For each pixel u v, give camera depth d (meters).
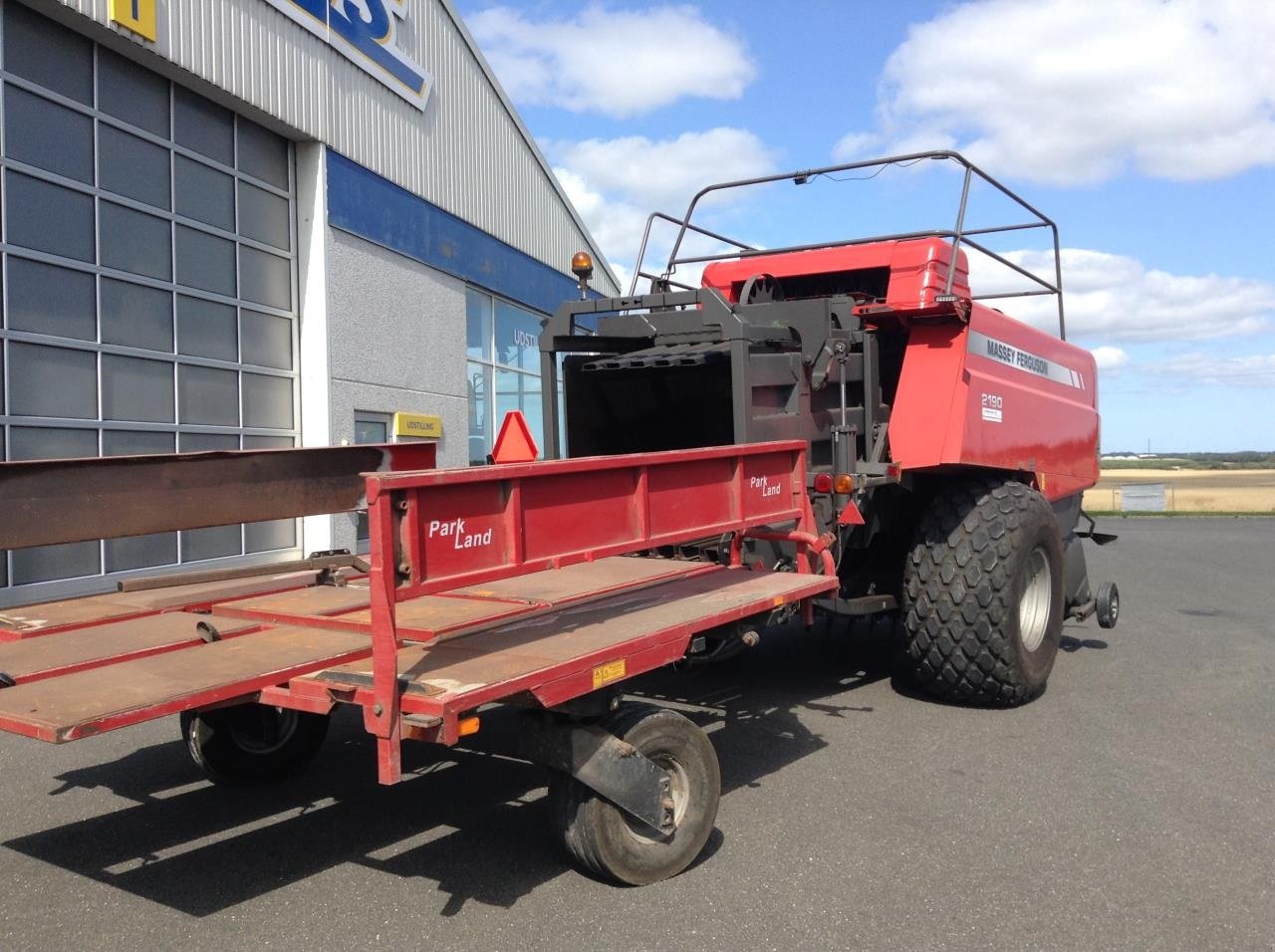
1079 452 7.71
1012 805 4.31
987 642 5.56
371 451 4.98
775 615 4.44
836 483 5.13
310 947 3.11
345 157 11.96
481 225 15.38
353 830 4.08
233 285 10.72
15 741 5.40
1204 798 4.40
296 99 11.12
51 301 8.63
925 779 4.65
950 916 3.29
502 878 3.59
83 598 4.53
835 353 5.38
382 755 2.83
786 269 6.77
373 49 12.45
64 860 3.79
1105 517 30.12
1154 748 5.13
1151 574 13.75
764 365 5.09
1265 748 5.13
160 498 4.18
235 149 10.71
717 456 4.15
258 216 11.06
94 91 9.02
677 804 3.64
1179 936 3.16
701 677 6.70
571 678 3.13
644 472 3.74
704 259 7.06
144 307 9.59
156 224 9.73
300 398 11.66
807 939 3.13
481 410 15.77
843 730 5.45
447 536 2.99
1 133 8.15
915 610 5.71
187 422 10.12
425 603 4.12
